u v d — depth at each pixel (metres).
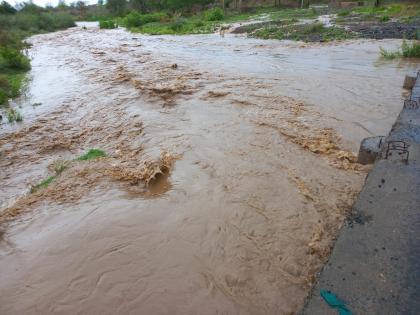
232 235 3.92
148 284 3.35
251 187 4.83
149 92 9.77
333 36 18.17
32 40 27.97
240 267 3.48
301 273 3.38
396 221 3.21
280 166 5.36
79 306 3.19
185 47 18.91
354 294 2.50
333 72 11.05
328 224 4.02
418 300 2.39
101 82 11.79
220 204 4.48
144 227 4.14
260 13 39.44
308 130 6.60
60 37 29.56
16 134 7.88
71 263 3.68
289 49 15.92
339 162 5.36
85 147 7.01
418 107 6.07
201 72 11.98
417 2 28.66
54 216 4.56
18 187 5.79
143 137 6.87
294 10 38.03
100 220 4.33
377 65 11.63
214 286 3.29
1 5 43.22
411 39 15.50
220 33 24.28
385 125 6.69
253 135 6.50
